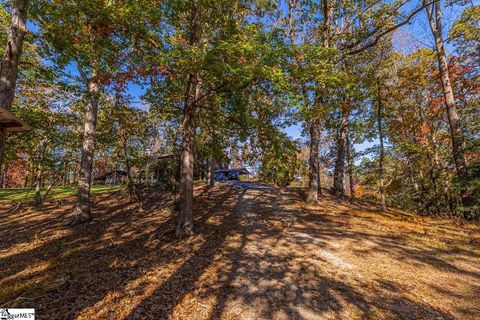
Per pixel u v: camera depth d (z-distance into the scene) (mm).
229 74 6547
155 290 5086
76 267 6461
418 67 18609
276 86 5906
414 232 9453
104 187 23297
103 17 5500
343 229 9727
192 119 9484
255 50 5914
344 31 14148
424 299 4672
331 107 8570
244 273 5883
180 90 8867
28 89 12297
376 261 6566
